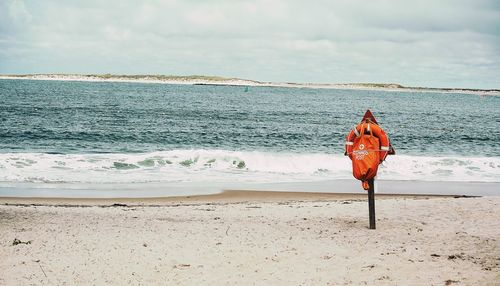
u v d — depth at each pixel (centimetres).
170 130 4041
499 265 733
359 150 966
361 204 1325
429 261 753
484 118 6900
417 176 2081
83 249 820
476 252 812
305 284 651
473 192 1750
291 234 947
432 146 3506
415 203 1299
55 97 8544
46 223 1034
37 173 1862
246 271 709
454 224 1035
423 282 653
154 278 679
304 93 17300
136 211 1222
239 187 1745
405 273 692
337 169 2158
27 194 1541
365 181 984
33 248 823
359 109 8350
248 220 1096
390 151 970
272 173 2050
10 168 1912
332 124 5050
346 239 904
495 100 17238
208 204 1395
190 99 9744
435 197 1614
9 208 1220
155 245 851
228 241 885
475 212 1162
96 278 677
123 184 1745
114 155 2194
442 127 5178
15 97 8081
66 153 2684
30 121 4300
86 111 5700
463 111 8894
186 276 686
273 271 708
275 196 1585
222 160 2184
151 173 1961
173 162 2156
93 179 1812
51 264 736
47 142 3092
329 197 1582
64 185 1700
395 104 11256
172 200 1490
